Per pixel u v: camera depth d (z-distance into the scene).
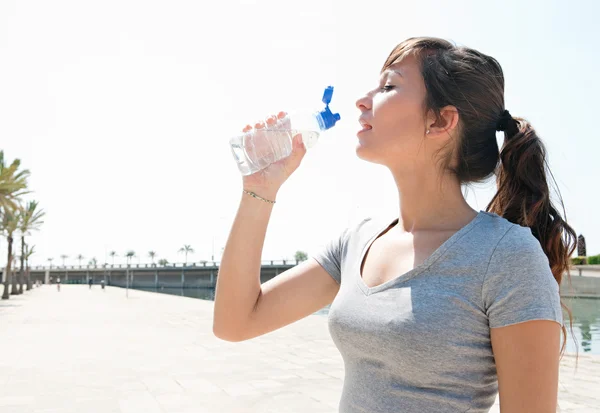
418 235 1.16
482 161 1.21
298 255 72.31
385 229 1.27
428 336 1.00
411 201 1.21
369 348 1.07
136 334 13.24
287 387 6.61
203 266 90.25
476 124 1.18
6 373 7.71
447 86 1.15
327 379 7.12
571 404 5.10
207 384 6.86
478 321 0.99
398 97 1.18
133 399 6.08
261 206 1.29
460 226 1.15
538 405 0.92
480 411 1.02
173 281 93.94
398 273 1.11
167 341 11.65
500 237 1.02
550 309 0.94
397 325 1.02
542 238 1.18
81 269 103.44
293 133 1.33
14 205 30.70
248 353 9.59
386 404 1.04
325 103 1.40
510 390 0.94
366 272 1.20
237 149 1.31
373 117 1.21
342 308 1.15
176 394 6.31
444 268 1.04
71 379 7.27
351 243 1.33
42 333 13.55
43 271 103.31
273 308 1.34
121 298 37.88
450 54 1.19
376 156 1.21
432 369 1.00
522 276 0.96
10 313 21.70
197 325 15.84
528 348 0.93
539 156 1.19
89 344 11.19
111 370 7.96
